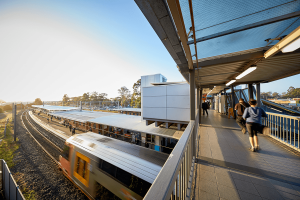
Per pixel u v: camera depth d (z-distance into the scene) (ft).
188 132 6.68
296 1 5.23
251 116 11.12
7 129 81.92
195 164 8.81
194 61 12.03
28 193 24.98
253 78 20.15
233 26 7.17
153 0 3.53
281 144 12.32
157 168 13.94
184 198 4.87
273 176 7.33
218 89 39.45
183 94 19.58
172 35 5.48
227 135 15.62
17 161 38.04
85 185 18.42
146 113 23.03
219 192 6.17
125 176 14.23
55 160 37.37
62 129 69.10
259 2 5.41
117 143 20.63
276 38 7.93
